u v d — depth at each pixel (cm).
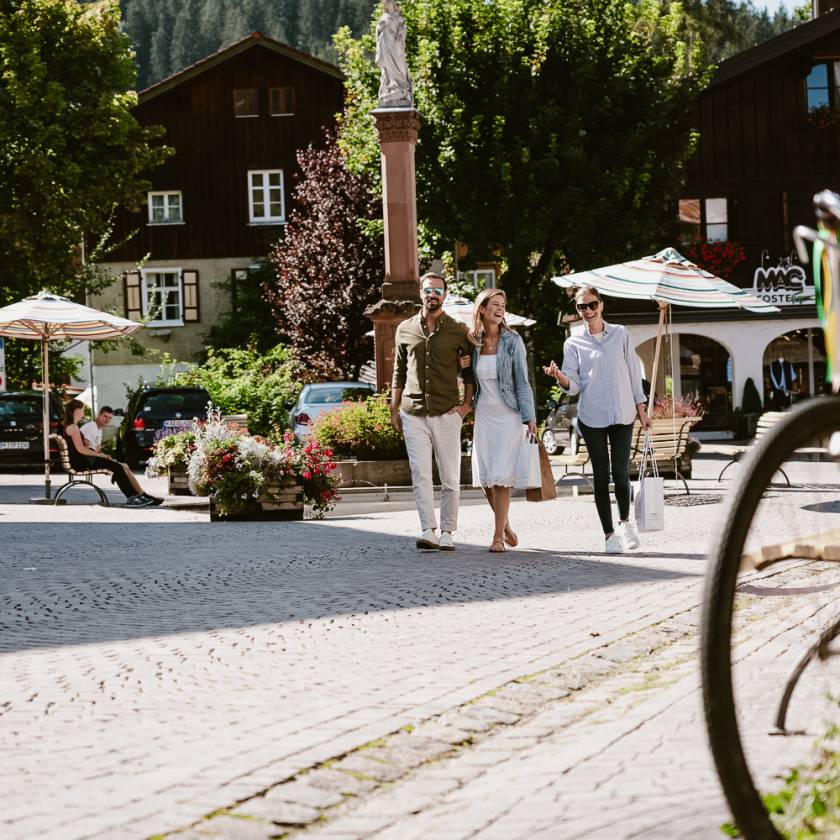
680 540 1180
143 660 639
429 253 3741
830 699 385
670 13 4006
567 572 954
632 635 664
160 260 5059
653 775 399
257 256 5056
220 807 382
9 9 3806
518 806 375
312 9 11325
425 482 1117
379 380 2402
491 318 1084
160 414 3142
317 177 4284
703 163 3997
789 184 3994
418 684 562
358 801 397
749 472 273
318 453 1672
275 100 5059
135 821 369
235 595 873
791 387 3903
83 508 1928
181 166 5056
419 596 845
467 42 3650
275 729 483
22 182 3744
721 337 3675
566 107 3631
